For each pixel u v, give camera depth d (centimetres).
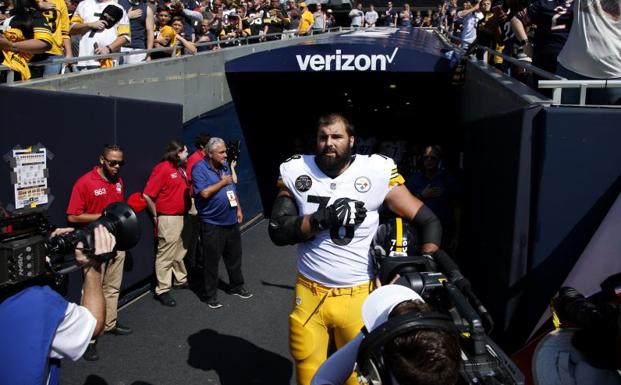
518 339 391
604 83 371
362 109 1224
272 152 1068
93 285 198
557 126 363
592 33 425
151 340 509
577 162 364
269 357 480
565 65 453
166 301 589
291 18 1507
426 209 299
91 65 669
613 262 345
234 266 608
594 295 345
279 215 300
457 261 639
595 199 365
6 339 171
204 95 809
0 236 179
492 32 673
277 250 792
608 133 358
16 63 495
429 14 1870
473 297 194
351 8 1888
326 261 297
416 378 142
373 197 298
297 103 1153
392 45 831
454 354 146
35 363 170
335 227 279
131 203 528
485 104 581
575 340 255
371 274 302
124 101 559
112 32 690
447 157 1028
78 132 490
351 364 190
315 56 830
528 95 414
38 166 440
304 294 308
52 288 201
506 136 422
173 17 852
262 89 996
